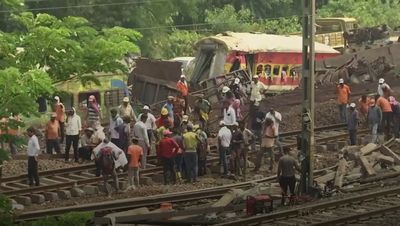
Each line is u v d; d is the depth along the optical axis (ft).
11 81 104.17
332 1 409.90
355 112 155.22
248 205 104.88
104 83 194.49
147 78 215.10
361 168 132.16
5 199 90.68
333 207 107.04
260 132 153.48
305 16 115.03
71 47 113.70
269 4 398.42
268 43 225.76
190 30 370.73
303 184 117.39
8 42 112.16
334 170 133.80
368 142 160.56
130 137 143.43
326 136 164.25
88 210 110.22
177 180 135.54
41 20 118.32
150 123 147.95
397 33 280.51
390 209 103.91
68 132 146.30
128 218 100.94
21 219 103.96
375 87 209.87
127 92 199.31
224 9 372.17
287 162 113.60
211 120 185.37
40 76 106.32
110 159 124.16
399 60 220.23
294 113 186.39
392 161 138.10
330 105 187.52
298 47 229.45
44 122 181.78
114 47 115.75
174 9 340.18
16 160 149.48
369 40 264.31
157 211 104.68
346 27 277.03
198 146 138.92
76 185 128.98
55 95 120.98
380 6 409.90
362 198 110.93
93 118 159.33
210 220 102.17
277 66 226.38
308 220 99.09
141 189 127.13
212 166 143.33
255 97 167.63
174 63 209.97
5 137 108.37
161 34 331.57
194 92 207.62
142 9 321.93
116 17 314.35
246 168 139.64
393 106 160.56
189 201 118.83
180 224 101.45
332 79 220.84
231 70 220.84
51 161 146.10
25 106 105.70
